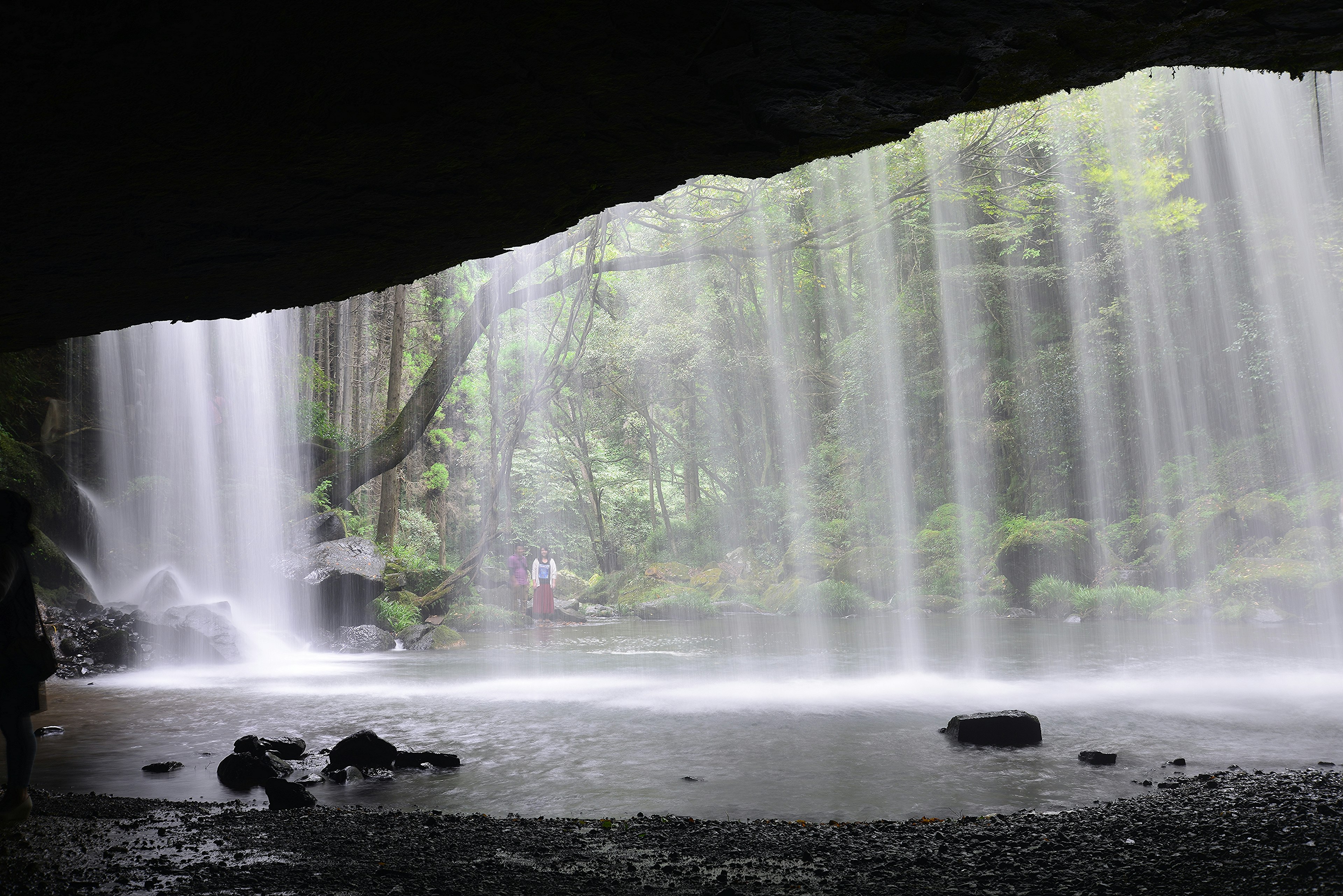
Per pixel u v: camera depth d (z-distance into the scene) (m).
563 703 10.45
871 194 25.39
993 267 35.53
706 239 25.86
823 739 7.91
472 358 34.62
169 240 4.17
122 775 6.74
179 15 2.64
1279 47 3.12
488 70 3.05
